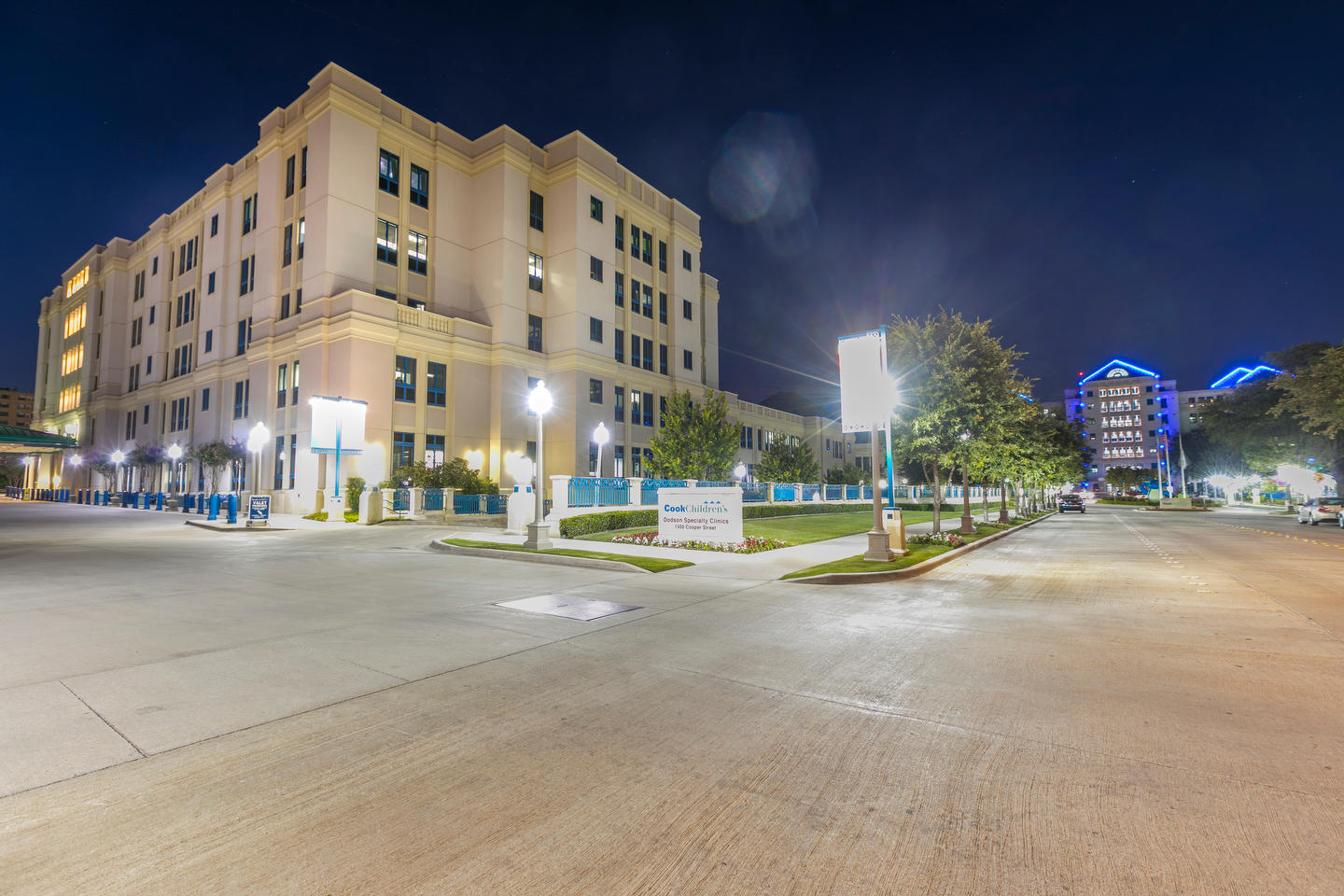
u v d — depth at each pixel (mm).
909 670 5953
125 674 5602
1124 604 9578
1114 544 21328
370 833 3094
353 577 11812
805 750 4102
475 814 3283
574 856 2916
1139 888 2670
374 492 26266
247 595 9727
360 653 6379
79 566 13125
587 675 5730
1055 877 2750
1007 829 3154
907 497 54812
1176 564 15188
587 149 42312
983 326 20828
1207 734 4402
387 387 32812
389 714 4691
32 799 3354
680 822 3215
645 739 4270
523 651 6527
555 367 40594
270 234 37406
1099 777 3732
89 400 57500
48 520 28172
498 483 37094
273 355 35781
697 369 52562
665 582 11438
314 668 5844
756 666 6051
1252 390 56000
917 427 19719
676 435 35594
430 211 38531
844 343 14734
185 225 47469
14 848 2906
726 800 3449
